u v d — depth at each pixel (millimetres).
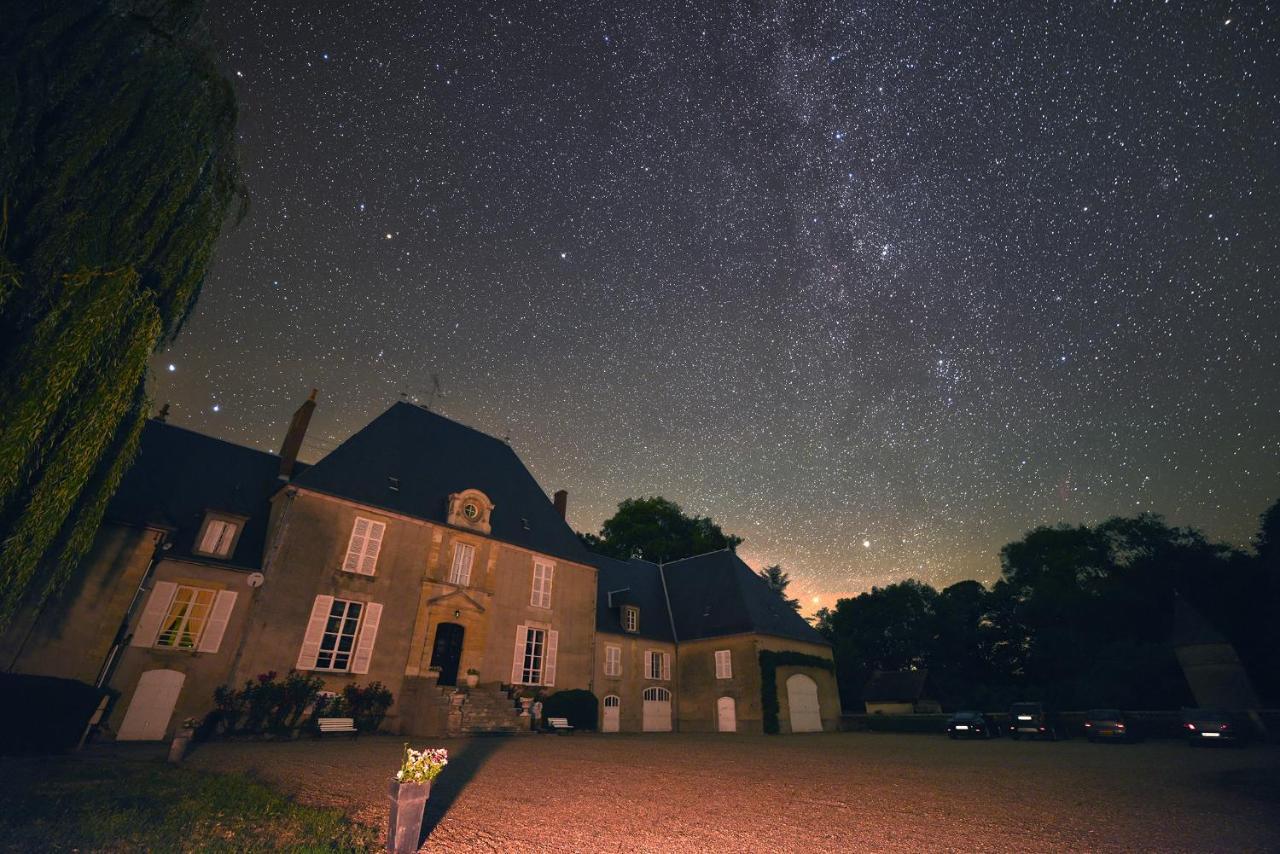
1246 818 8297
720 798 9789
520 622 25312
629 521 49562
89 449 7090
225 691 17125
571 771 12531
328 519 21156
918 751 18750
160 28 8414
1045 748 20125
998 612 49844
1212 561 38562
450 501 24734
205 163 8844
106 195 7527
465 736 19766
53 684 12172
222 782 9086
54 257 6992
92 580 16016
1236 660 30016
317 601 19891
